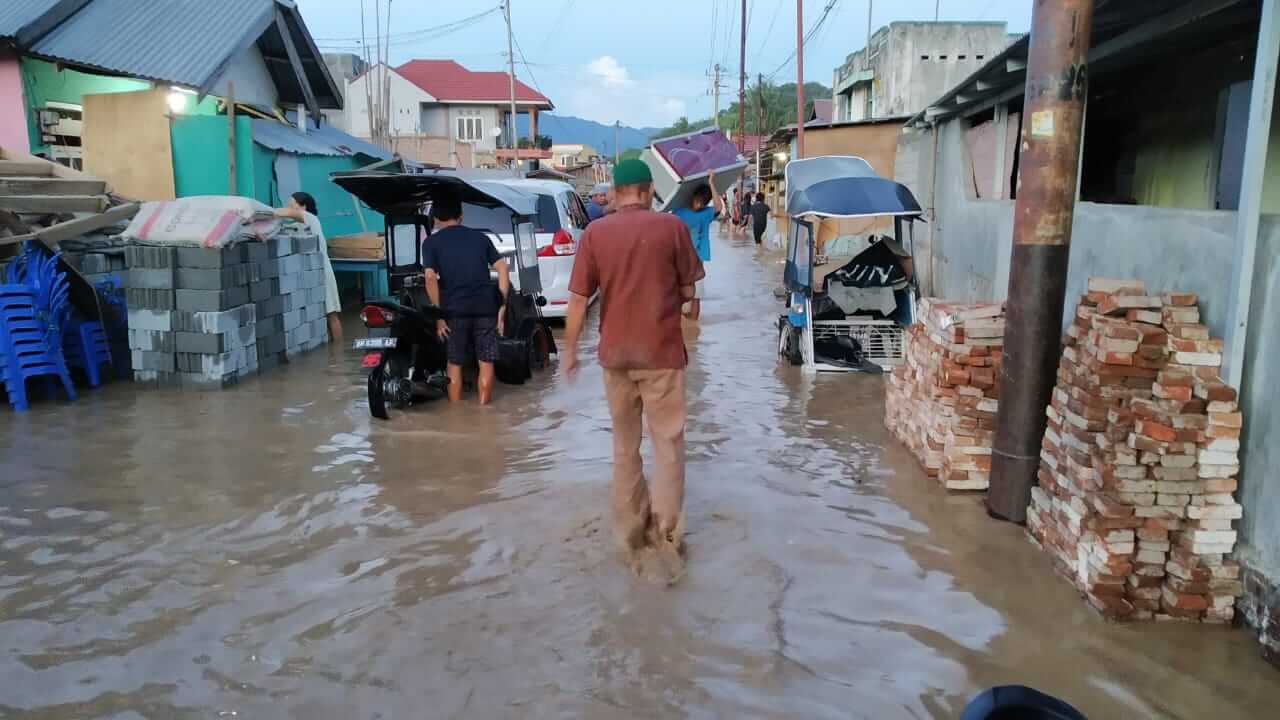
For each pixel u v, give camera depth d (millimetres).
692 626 3807
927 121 12578
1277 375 3586
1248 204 3742
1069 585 4184
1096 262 5488
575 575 4285
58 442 6473
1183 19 6195
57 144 12867
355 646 3652
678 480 4613
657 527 4633
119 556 4520
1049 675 3434
